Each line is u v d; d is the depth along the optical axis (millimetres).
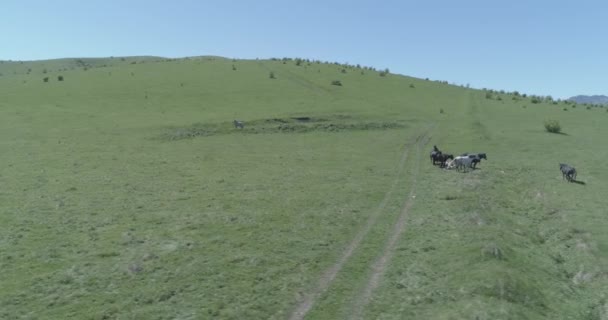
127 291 19453
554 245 25781
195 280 20484
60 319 17250
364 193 35438
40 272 21266
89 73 111125
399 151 54094
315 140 60656
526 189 37688
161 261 22469
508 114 84812
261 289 19781
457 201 32719
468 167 45062
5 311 17750
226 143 57656
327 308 18359
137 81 99312
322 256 23328
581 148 56594
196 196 34469
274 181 39188
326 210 30938
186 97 85688
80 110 75000
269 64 127250
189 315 17641
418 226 27656
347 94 93688
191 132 62500
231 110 75875
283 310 18203
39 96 85062
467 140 60656
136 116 71312
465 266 21406
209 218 29188
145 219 29047
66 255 23281
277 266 22094
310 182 38875
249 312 17938
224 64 124500
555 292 20062
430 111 83125
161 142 57344
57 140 56281
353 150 54344
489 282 19406
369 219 29219
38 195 34094
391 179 40375
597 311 18969
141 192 35469
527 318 17312
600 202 33500
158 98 84625
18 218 28812
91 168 43406
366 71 126312
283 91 92750
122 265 22016
